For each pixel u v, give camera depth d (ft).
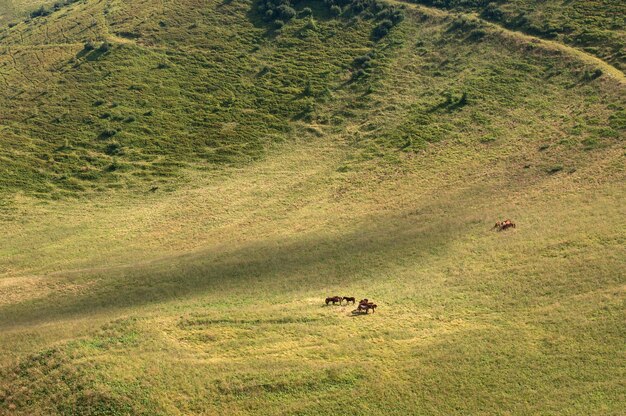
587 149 189.98
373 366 99.25
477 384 95.20
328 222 176.24
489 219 160.86
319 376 96.37
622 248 129.18
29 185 212.02
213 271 150.61
